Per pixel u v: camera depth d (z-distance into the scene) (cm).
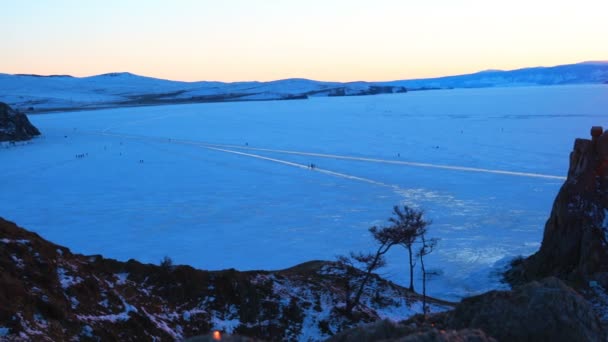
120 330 2573
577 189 4716
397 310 4172
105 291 2845
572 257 4612
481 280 5275
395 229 4644
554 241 4816
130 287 3136
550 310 1683
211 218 8156
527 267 5038
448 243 6681
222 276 3528
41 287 2462
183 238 7094
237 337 1047
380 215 8250
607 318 3625
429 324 1886
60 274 2753
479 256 6106
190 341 1022
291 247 6662
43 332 2128
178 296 3294
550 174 11394
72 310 2473
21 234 2925
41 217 8300
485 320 1730
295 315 3469
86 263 3133
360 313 3766
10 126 19775
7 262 2478
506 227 7444
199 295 3356
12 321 2044
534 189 9938
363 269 5678
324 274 4559
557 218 4866
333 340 1437
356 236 7100
